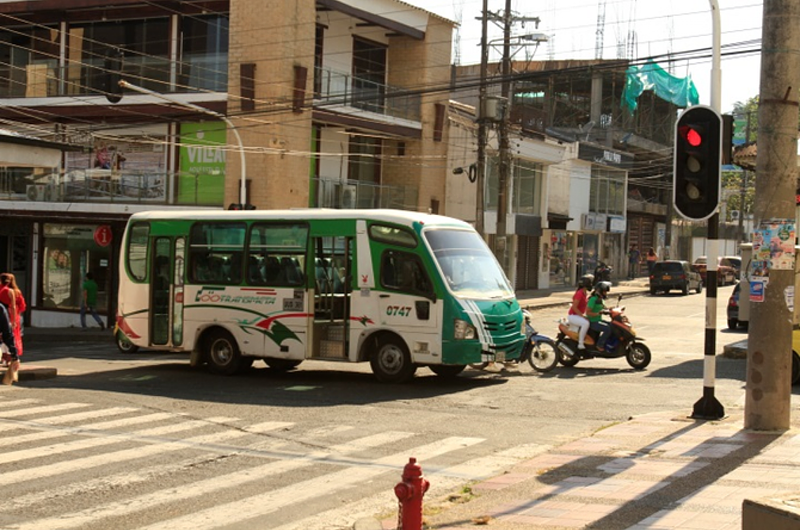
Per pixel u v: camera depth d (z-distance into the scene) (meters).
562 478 9.34
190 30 35.53
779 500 5.84
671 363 20.83
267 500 8.88
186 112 34.53
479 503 8.48
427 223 17.62
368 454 11.04
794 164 11.23
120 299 20.83
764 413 11.43
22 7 36.78
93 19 36.75
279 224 18.78
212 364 19.52
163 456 10.85
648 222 68.00
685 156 12.12
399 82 39.91
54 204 34.81
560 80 59.66
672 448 10.60
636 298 46.47
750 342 11.52
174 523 8.05
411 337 17.30
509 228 46.09
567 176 52.38
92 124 36.50
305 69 34.00
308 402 15.30
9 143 20.16
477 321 17.22
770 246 11.27
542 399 15.55
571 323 19.69
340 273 18.11
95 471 10.05
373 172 40.09
